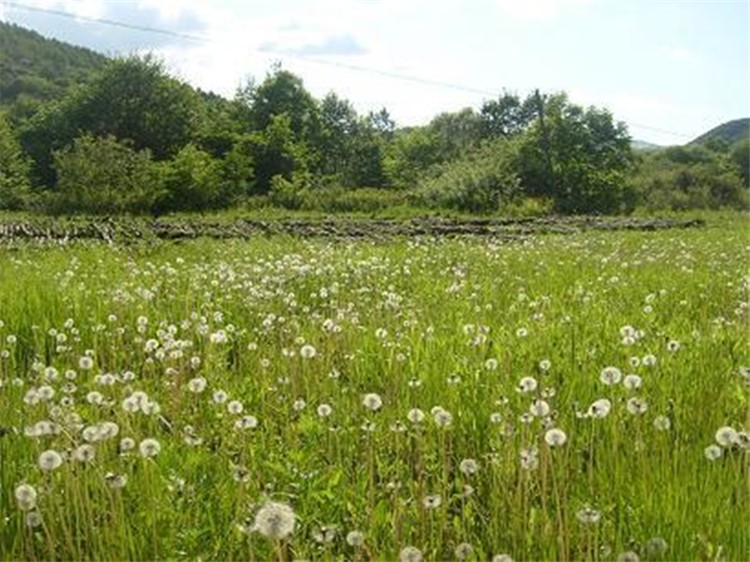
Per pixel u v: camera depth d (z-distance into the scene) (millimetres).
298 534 3992
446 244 18375
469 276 12344
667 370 6008
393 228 25359
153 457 4551
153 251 16281
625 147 59844
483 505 4422
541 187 54781
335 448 4965
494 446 4848
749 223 35781
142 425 5379
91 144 47031
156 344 6547
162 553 3760
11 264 12969
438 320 8359
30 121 75750
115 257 14750
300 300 10195
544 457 4059
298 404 5207
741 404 5531
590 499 4086
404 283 11430
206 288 10156
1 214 41125
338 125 94625
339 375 6551
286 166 64625
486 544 3939
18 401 5398
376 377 6328
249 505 3953
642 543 3662
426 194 49156
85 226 24156
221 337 6637
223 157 66000
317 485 4355
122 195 44250
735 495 4062
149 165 46438
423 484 4188
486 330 6957
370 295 10258
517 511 3938
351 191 54938
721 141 109188
